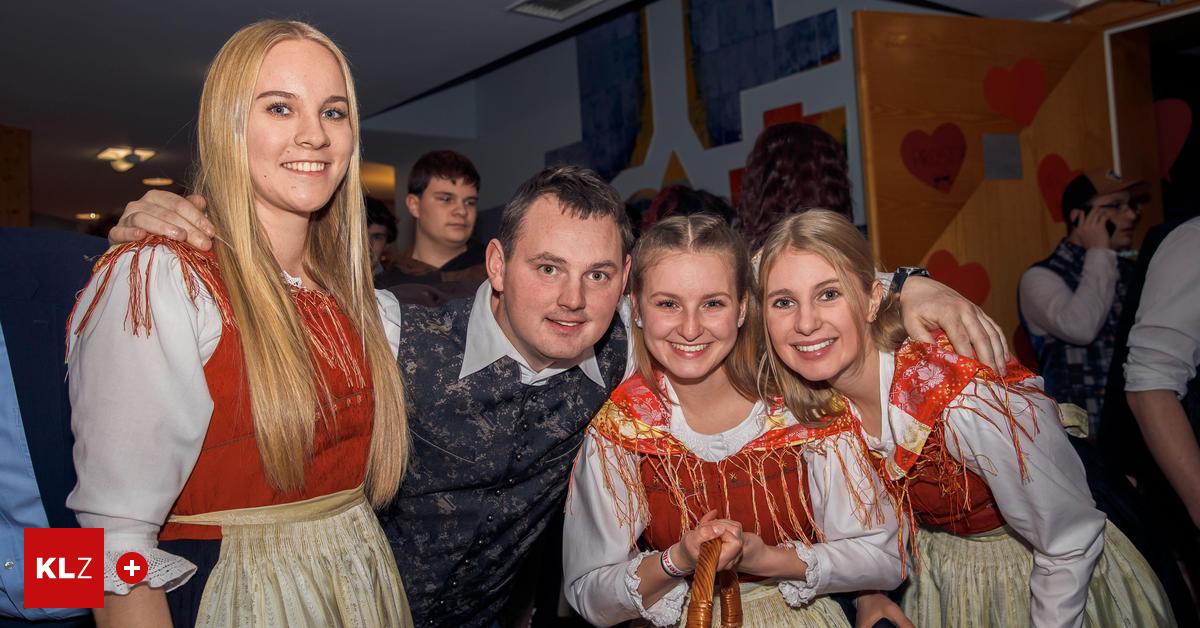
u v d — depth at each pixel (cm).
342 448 138
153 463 115
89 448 113
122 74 484
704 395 157
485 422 164
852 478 154
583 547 159
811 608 160
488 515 170
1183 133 462
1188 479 194
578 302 141
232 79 128
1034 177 362
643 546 174
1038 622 148
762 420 156
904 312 157
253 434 126
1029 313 334
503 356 163
